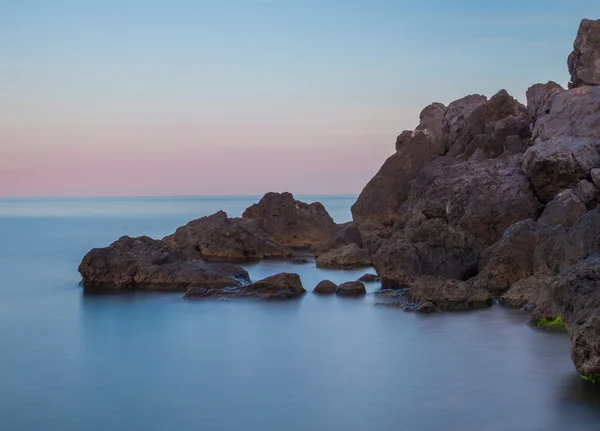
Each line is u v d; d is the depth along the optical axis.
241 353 24.84
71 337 27.44
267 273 45.59
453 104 61.50
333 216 137.00
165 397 20.23
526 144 49.91
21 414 19.09
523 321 28.80
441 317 29.98
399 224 56.25
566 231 33.47
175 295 36.31
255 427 17.89
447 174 47.72
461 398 19.59
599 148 41.81
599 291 19.38
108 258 39.81
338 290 36.56
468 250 38.81
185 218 126.06
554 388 20.14
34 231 89.50
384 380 21.41
